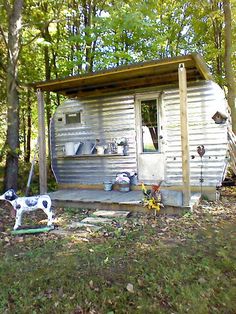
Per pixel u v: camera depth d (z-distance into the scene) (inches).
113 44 389.7
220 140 265.3
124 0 369.1
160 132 293.3
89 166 324.8
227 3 367.2
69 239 171.3
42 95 281.9
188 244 157.9
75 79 257.1
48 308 108.0
